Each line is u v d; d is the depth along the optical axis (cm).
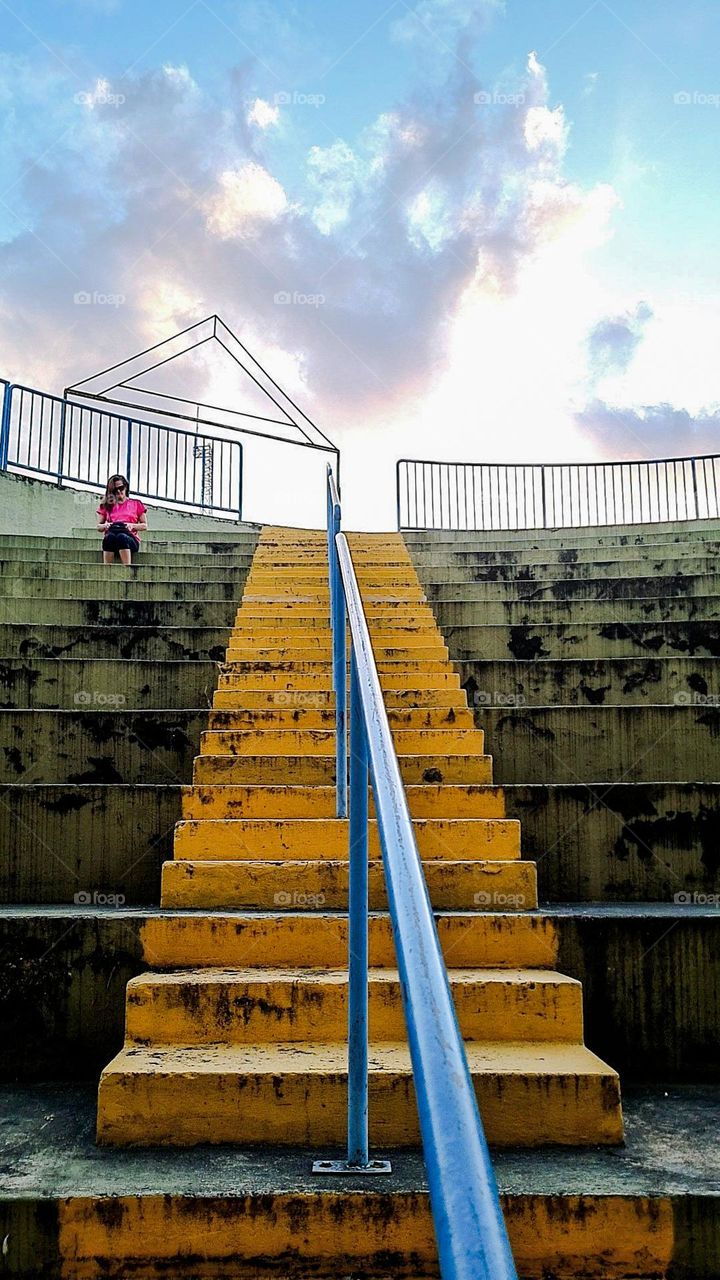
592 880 284
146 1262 150
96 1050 218
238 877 252
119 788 289
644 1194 153
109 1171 162
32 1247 150
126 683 422
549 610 541
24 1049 218
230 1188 154
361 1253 150
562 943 224
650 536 781
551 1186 155
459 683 410
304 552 710
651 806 287
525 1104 176
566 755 352
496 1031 202
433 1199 72
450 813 289
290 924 224
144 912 242
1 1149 173
